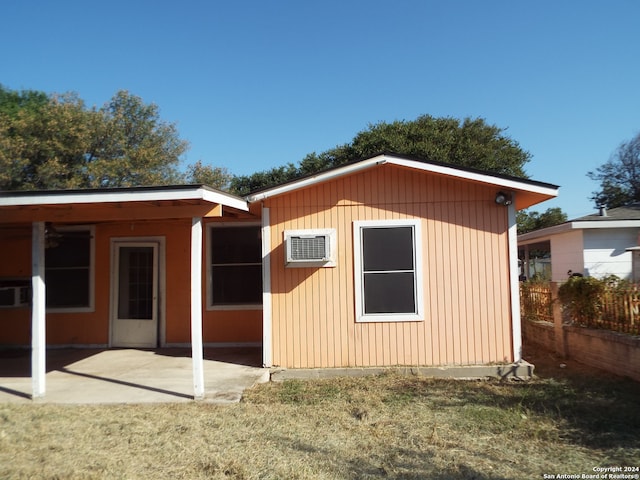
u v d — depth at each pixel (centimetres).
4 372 833
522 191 804
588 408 596
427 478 411
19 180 1895
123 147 2127
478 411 593
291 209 831
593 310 840
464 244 823
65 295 1070
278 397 667
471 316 815
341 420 566
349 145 2911
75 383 749
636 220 1345
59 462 446
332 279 824
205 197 637
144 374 801
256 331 1034
